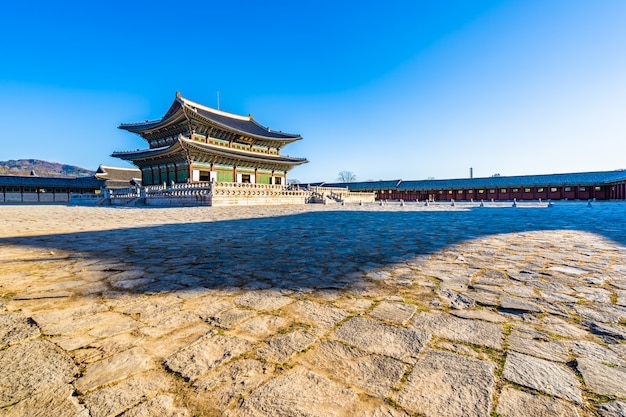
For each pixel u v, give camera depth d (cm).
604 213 2105
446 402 228
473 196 7031
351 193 5841
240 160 4912
